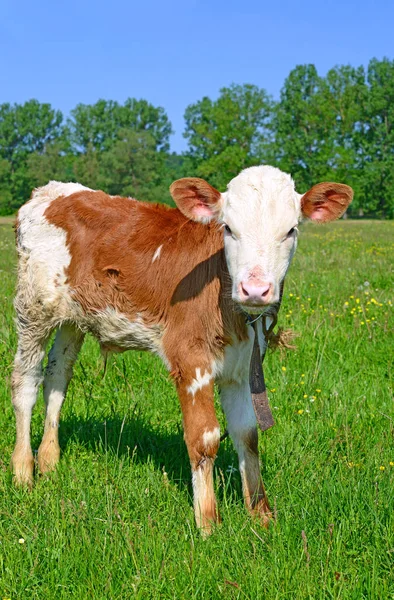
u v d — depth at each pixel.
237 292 3.68
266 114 81.00
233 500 4.54
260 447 5.09
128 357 6.96
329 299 9.70
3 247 18.33
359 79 86.38
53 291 4.96
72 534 3.78
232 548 3.68
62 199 5.12
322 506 4.04
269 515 4.21
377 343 7.52
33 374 5.14
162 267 4.45
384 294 9.93
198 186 4.00
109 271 4.64
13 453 5.03
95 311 4.78
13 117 113.50
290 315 8.47
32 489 4.67
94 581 3.44
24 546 3.76
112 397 6.21
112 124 111.50
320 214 4.08
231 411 4.47
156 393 6.14
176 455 5.16
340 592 3.28
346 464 4.67
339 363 7.01
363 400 5.92
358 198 81.62
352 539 3.77
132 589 3.39
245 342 4.29
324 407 5.72
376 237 24.61
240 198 3.89
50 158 103.88
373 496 4.05
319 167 77.19
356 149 85.50
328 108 78.69
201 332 4.25
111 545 3.69
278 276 3.82
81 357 7.01
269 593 3.33
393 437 5.09
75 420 5.83
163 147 113.38
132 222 4.72
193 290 4.28
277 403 5.89
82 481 4.55
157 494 4.40
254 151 80.88
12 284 10.73
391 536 3.70
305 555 3.56
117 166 93.38
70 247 4.88
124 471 4.77
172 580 3.47
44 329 5.10
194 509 4.21
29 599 3.41
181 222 4.62
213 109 80.38
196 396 4.25
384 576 3.49
